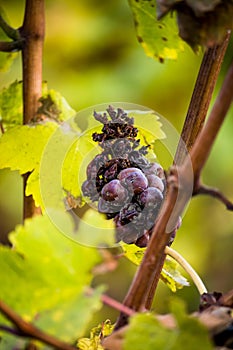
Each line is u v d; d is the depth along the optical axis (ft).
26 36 2.33
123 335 1.55
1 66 2.59
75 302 1.53
